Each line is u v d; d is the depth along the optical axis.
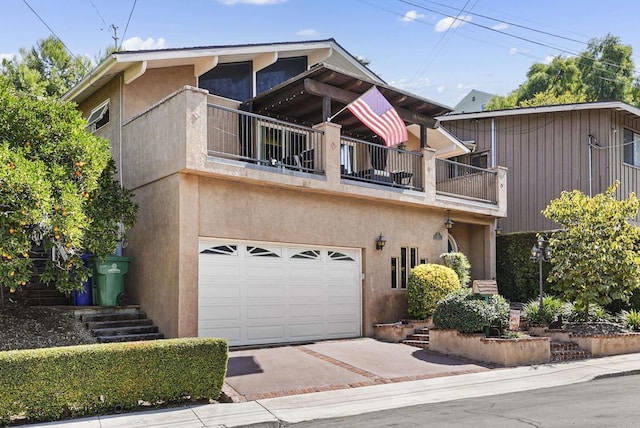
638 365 10.89
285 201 12.53
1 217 7.79
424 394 8.48
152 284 11.61
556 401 7.94
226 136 13.84
